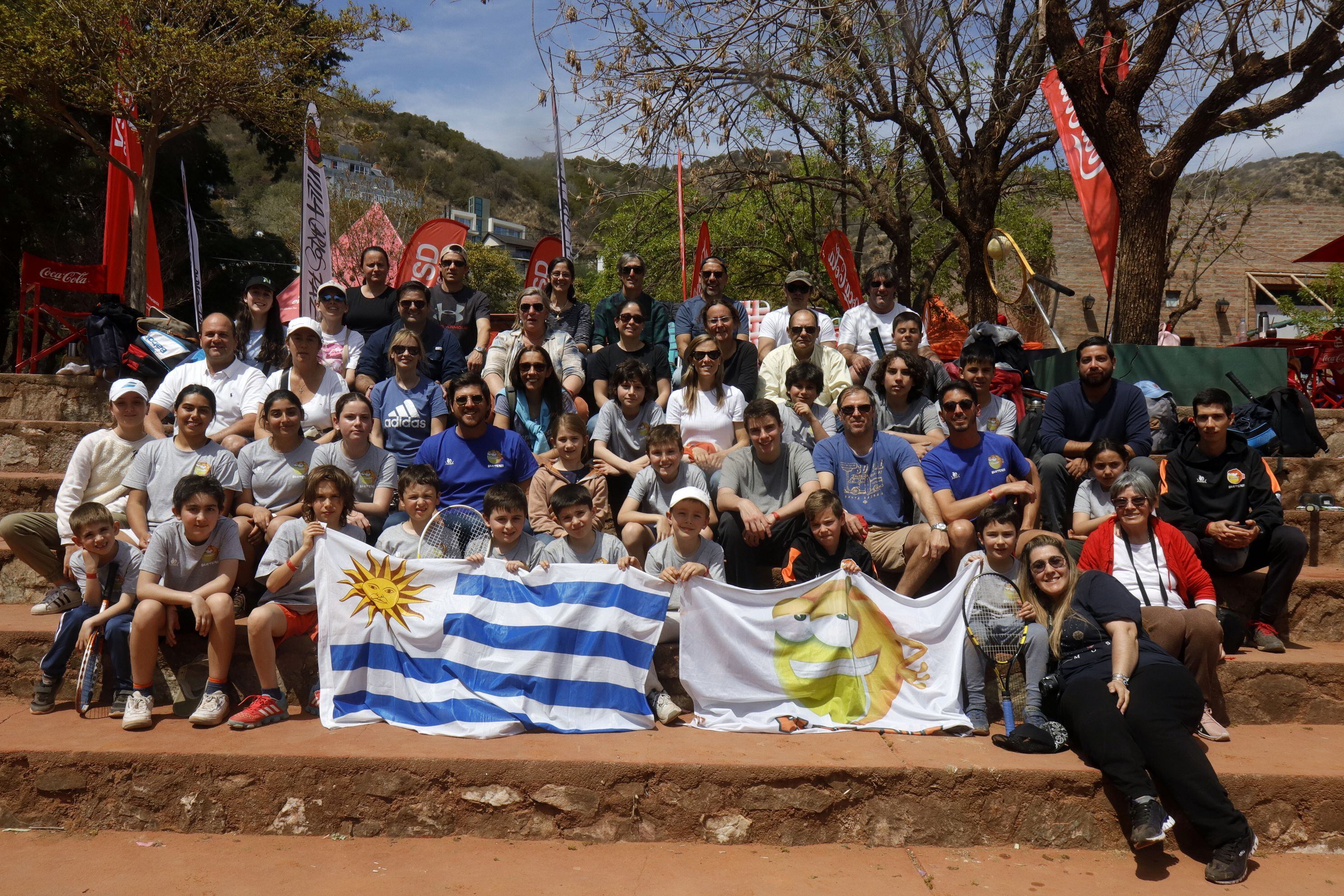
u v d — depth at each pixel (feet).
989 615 15.15
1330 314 61.67
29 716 15.10
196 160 81.10
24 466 23.86
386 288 25.72
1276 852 13.00
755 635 15.75
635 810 13.09
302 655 15.92
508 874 12.10
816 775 13.12
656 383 23.13
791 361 23.27
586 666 15.37
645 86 31.58
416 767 13.19
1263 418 21.16
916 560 16.80
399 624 15.52
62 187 72.59
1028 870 12.41
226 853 12.60
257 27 52.44
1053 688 14.51
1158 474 18.44
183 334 26.84
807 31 30.19
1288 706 15.75
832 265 35.55
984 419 20.99
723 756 13.56
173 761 13.24
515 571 15.76
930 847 13.07
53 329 50.42
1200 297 67.00
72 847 12.72
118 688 15.23
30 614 17.66
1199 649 14.93
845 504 18.40
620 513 18.22
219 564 15.57
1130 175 28.58
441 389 21.29
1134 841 12.37
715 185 41.34
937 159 36.19
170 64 48.37
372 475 18.66
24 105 51.01
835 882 11.99
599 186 36.78
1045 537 15.10
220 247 84.79
